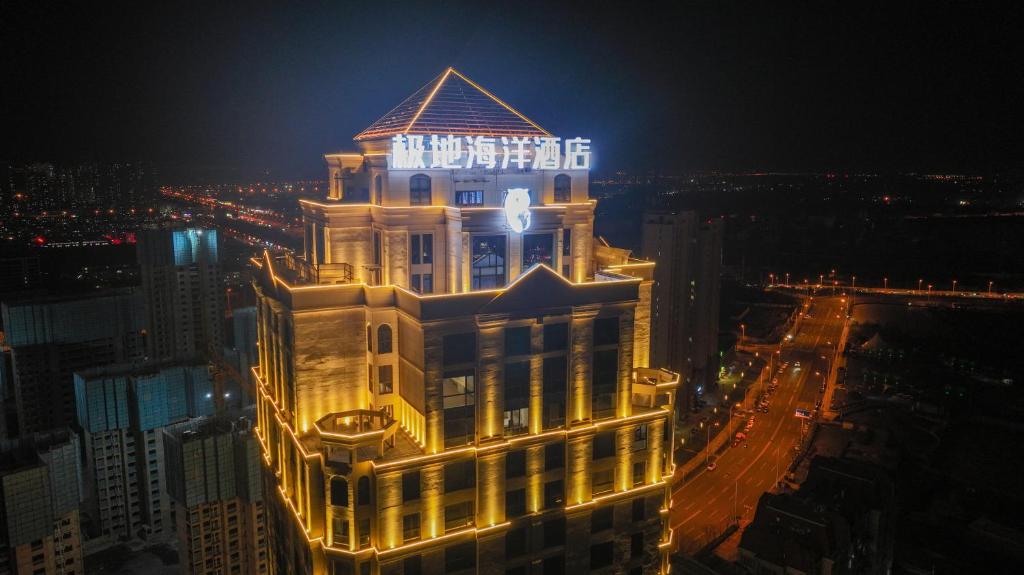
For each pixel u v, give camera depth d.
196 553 145.88
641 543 72.44
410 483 59.84
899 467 191.12
